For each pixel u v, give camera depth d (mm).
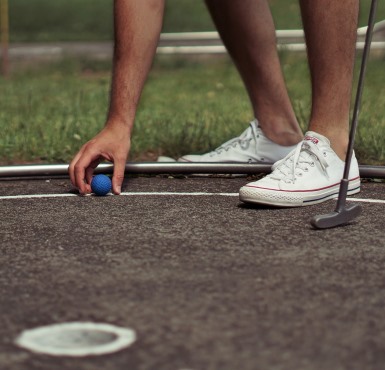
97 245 2834
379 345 1972
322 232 3004
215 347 1952
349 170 3377
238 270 2541
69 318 2146
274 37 4238
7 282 2441
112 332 2049
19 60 13125
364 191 3816
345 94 3654
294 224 3135
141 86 3756
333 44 3598
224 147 4320
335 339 2004
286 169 3486
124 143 3719
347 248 2789
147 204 3500
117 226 3100
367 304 2250
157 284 2408
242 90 8984
